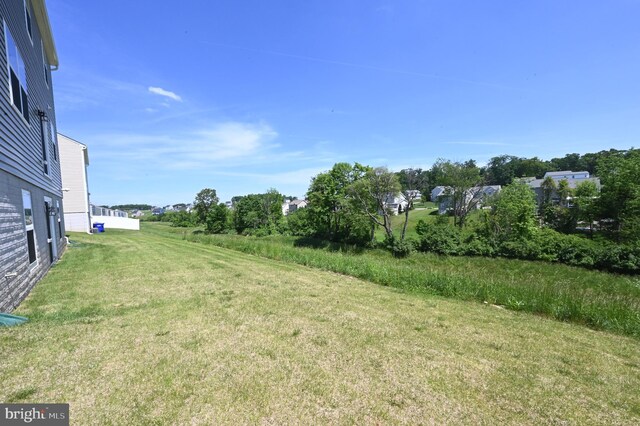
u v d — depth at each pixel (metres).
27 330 4.32
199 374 3.30
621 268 17.11
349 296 7.12
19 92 6.68
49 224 9.97
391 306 6.43
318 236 27.86
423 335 4.75
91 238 19.30
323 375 3.40
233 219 42.25
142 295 6.46
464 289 8.13
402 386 3.25
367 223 24.44
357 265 11.30
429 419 2.74
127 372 3.29
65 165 24.31
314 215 27.94
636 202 21.78
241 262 11.92
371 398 3.01
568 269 18.09
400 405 2.93
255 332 4.54
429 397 3.07
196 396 2.92
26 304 5.68
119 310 5.39
